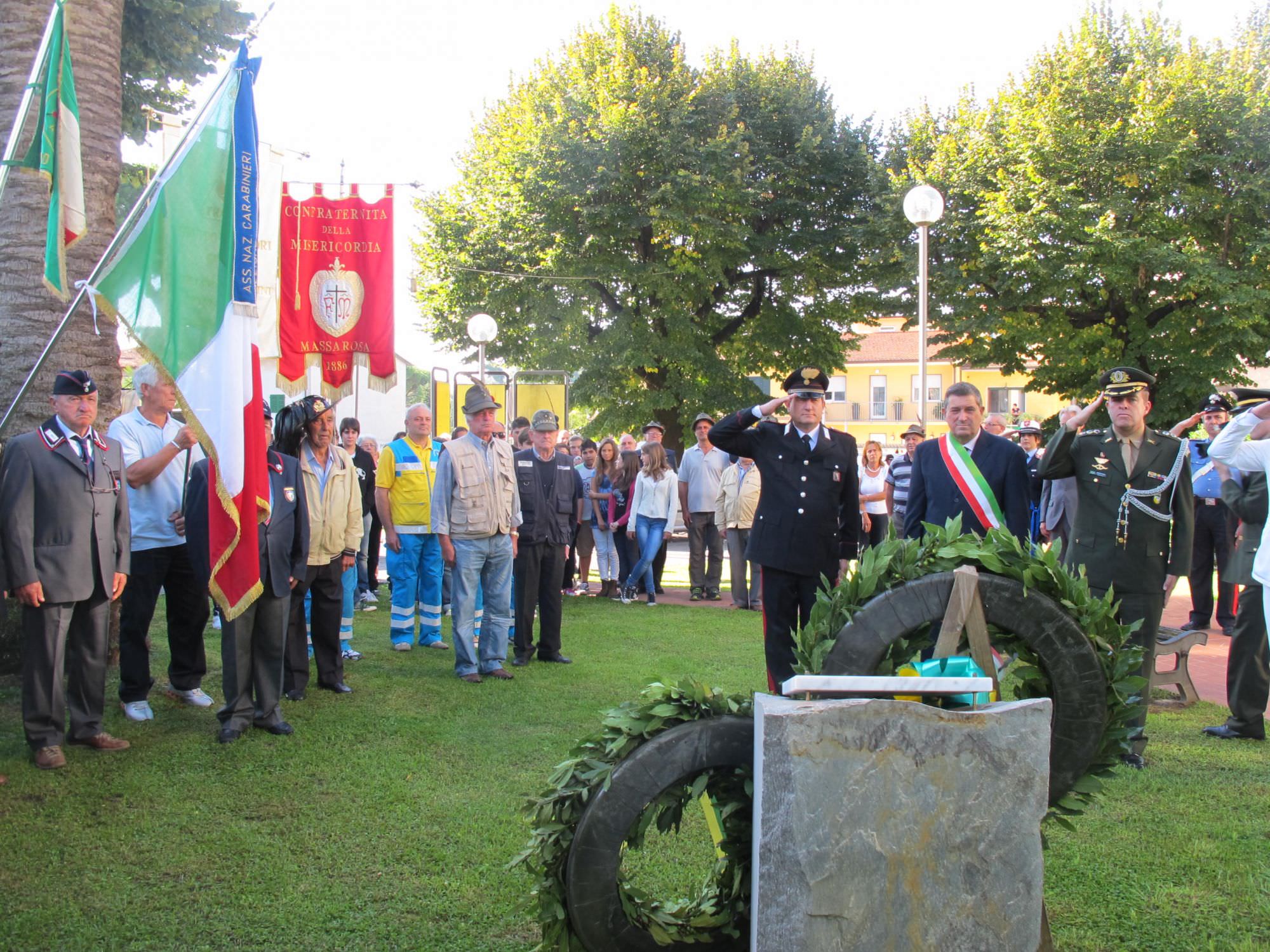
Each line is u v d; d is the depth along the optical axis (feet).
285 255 35.14
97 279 16.90
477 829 14.61
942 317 83.97
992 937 8.50
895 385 170.30
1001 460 19.24
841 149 89.20
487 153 92.73
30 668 16.92
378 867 13.30
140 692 20.26
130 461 19.94
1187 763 18.30
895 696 9.37
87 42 22.99
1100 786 10.37
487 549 24.57
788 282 95.04
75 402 17.42
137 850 13.75
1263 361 81.10
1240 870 13.39
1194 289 74.64
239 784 16.38
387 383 35.91
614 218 83.76
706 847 14.11
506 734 19.53
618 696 22.76
